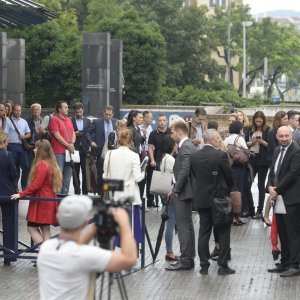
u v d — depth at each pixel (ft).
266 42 354.13
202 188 48.62
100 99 141.90
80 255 24.88
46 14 81.25
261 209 70.74
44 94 184.55
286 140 48.65
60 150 74.33
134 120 71.00
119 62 154.81
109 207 25.59
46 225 50.60
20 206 50.90
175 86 255.91
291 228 48.96
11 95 147.64
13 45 147.43
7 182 50.90
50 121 74.43
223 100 224.53
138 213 50.42
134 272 49.98
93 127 76.28
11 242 51.34
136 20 192.44
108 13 242.78
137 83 187.93
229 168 48.21
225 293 45.32
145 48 187.11
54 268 24.95
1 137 50.93
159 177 51.49
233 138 67.26
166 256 52.85
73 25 226.38
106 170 50.01
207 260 49.67
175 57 264.52
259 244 59.47
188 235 50.67
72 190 85.40
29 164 79.56
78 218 25.00
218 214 48.19
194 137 71.41
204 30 265.34
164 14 266.98
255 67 364.58
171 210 52.29
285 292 45.68
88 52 141.90
